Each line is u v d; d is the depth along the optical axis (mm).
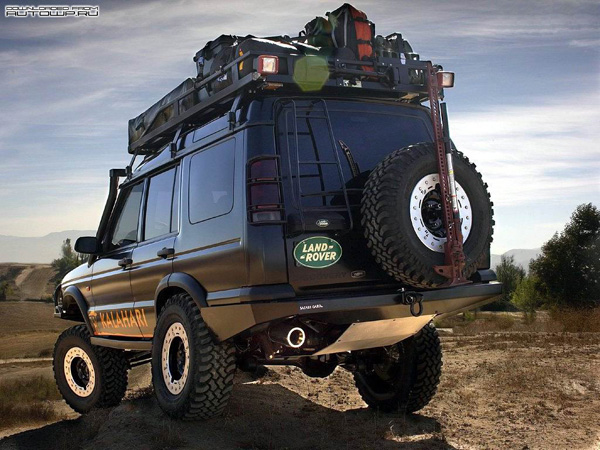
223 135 5207
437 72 5324
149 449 4922
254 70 4879
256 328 4781
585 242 36875
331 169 5023
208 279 5176
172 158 6082
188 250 5512
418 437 5336
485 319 28641
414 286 4898
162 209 6230
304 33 5941
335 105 5266
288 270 4684
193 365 5180
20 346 42406
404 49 5727
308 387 7926
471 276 5312
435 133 4969
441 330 23109
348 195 4996
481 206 5090
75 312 8562
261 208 4664
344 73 5188
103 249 7488
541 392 7148
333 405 6883
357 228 4934
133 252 6609
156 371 5801
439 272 4738
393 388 6188
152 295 6195
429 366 5922
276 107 4996
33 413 8266
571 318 19109
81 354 7746
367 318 4891
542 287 37844
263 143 4855
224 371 5176
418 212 4746
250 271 4660
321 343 5211
